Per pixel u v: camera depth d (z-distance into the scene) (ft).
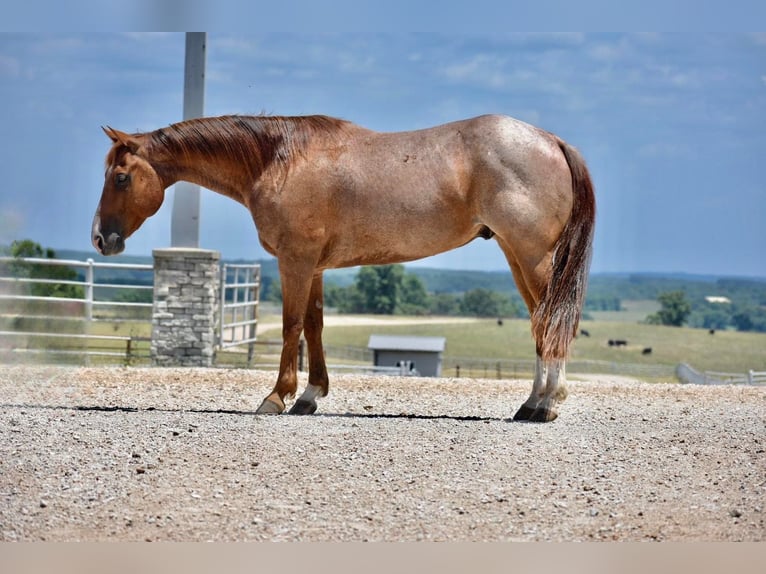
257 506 19.60
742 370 212.23
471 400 34.37
